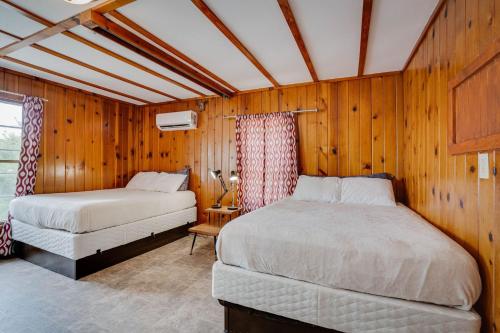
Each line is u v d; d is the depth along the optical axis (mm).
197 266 2533
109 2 1599
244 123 3471
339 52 2342
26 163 2871
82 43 2150
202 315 1704
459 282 1040
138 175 4164
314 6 1650
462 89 1295
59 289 2035
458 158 1368
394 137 2793
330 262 1255
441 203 1621
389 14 1731
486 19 1081
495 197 1005
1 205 2879
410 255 1127
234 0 1583
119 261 2617
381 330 1158
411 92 2426
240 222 1636
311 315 1298
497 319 987
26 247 2625
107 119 3971
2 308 1767
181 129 4000
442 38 1615
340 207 2232
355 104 2971
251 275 1438
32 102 2922
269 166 3295
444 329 1054
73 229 2242
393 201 2350
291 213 1936
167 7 1652
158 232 3131
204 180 3871
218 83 3258
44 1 1587
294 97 3279
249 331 1492
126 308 1776
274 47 2246
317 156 3131
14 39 2076
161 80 3137
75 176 3496
